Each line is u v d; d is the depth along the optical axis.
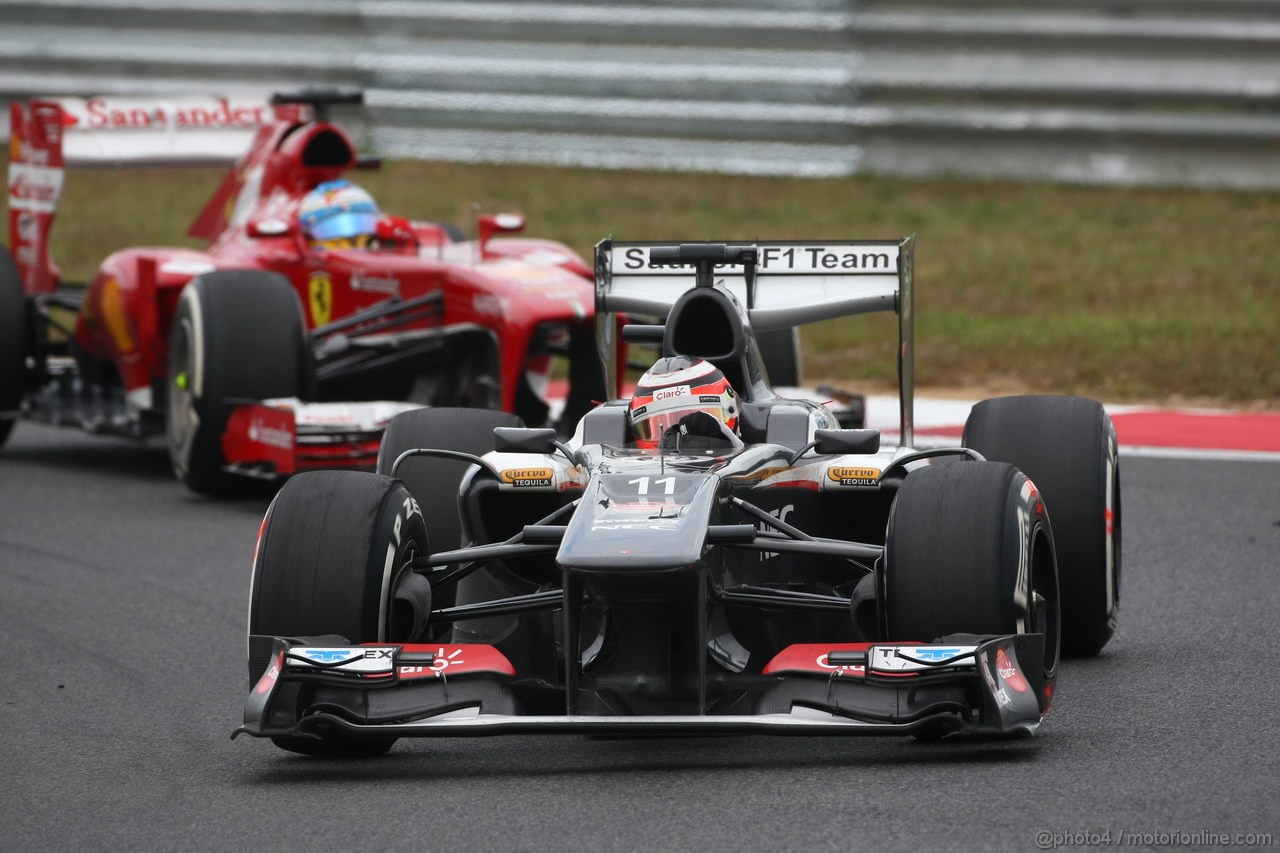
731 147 87.44
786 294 26.97
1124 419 47.06
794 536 20.78
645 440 22.53
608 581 18.88
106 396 46.91
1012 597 19.17
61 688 24.66
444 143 89.94
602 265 27.20
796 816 17.33
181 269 42.44
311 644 19.44
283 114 47.34
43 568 32.88
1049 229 77.44
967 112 84.19
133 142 47.56
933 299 66.06
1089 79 81.94
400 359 41.75
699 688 18.92
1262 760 19.31
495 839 17.03
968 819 17.09
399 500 20.61
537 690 20.55
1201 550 32.38
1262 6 79.12
